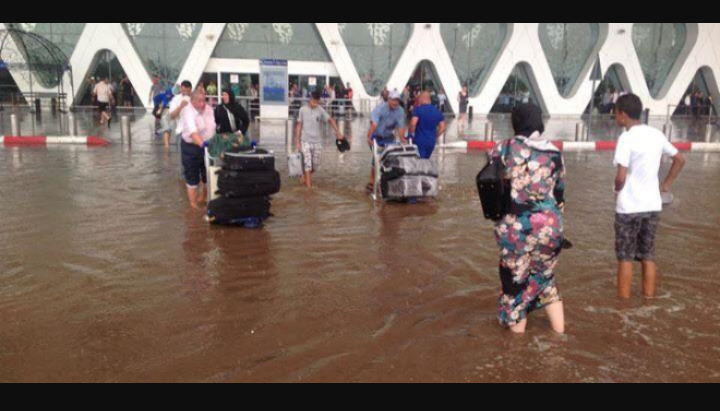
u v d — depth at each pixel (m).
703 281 5.69
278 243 6.88
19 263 5.95
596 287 5.48
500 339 4.32
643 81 40.00
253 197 7.52
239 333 4.37
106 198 9.25
